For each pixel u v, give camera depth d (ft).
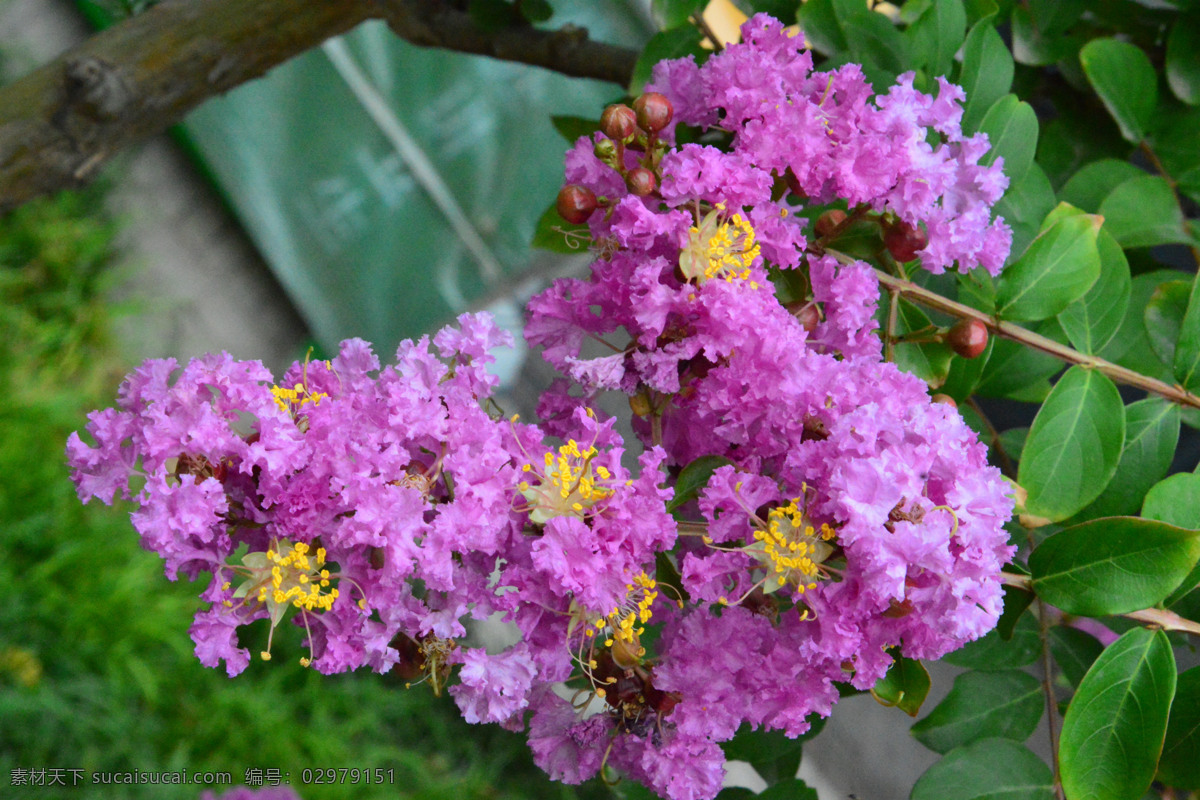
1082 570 1.36
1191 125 1.66
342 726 3.79
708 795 1.32
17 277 4.09
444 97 3.93
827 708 1.30
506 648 1.30
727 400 1.31
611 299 1.34
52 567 3.58
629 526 1.27
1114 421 1.42
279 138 4.14
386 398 1.27
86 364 4.16
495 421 1.29
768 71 1.35
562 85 3.84
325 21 1.63
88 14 4.31
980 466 1.28
